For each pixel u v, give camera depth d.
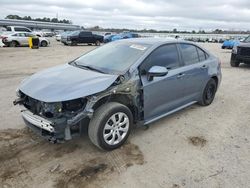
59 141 3.59
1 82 8.34
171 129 4.85
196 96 5.71
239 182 3.35
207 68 5.75
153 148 4.14
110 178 3.37
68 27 87.06
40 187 3.17
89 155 3.89
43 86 3.80
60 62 13.55
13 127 4.75
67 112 3.57
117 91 3.89
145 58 4.38
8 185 3.19
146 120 4.52
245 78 9.77
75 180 3.31
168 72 4.70
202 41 58.47
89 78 3.95
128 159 3.81
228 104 6.42
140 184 3.27
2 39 23.70
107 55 4.78
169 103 4.90
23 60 14.08
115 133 3.98
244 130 4.93
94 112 3.81
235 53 12.50
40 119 3.57
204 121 5.28
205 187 3.24
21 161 3.69
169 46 4.93
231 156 3.97
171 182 3.32
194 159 3.86
